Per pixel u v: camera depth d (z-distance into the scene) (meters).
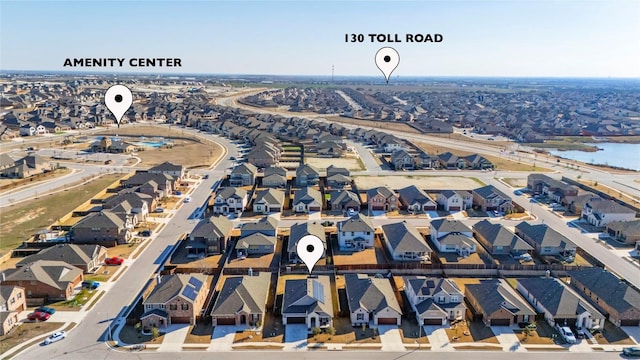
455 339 55.31
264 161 146.38
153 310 57.62
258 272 71.50
